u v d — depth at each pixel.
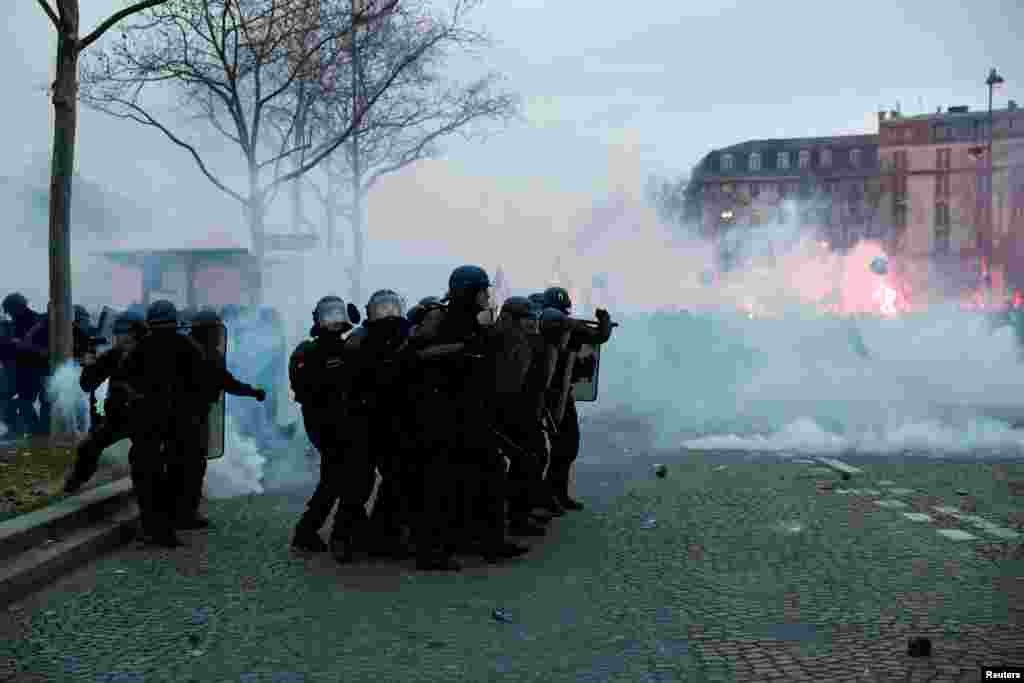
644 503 9.76
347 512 7.71
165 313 8.34
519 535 8.38
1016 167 109.69
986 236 65.94
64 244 12.83
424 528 7.36
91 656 5.51
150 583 7.02
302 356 7.84
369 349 7.60
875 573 7.00
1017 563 7.23
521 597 6.56
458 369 7.41
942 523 8.65
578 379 9.44
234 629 5.95
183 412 8.63
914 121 116.56
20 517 7.75
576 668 5.20
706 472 11.65
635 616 6.10
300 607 6.39
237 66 23.45
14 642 5.77
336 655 5.46
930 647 5.27
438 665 5.28
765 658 5.28
